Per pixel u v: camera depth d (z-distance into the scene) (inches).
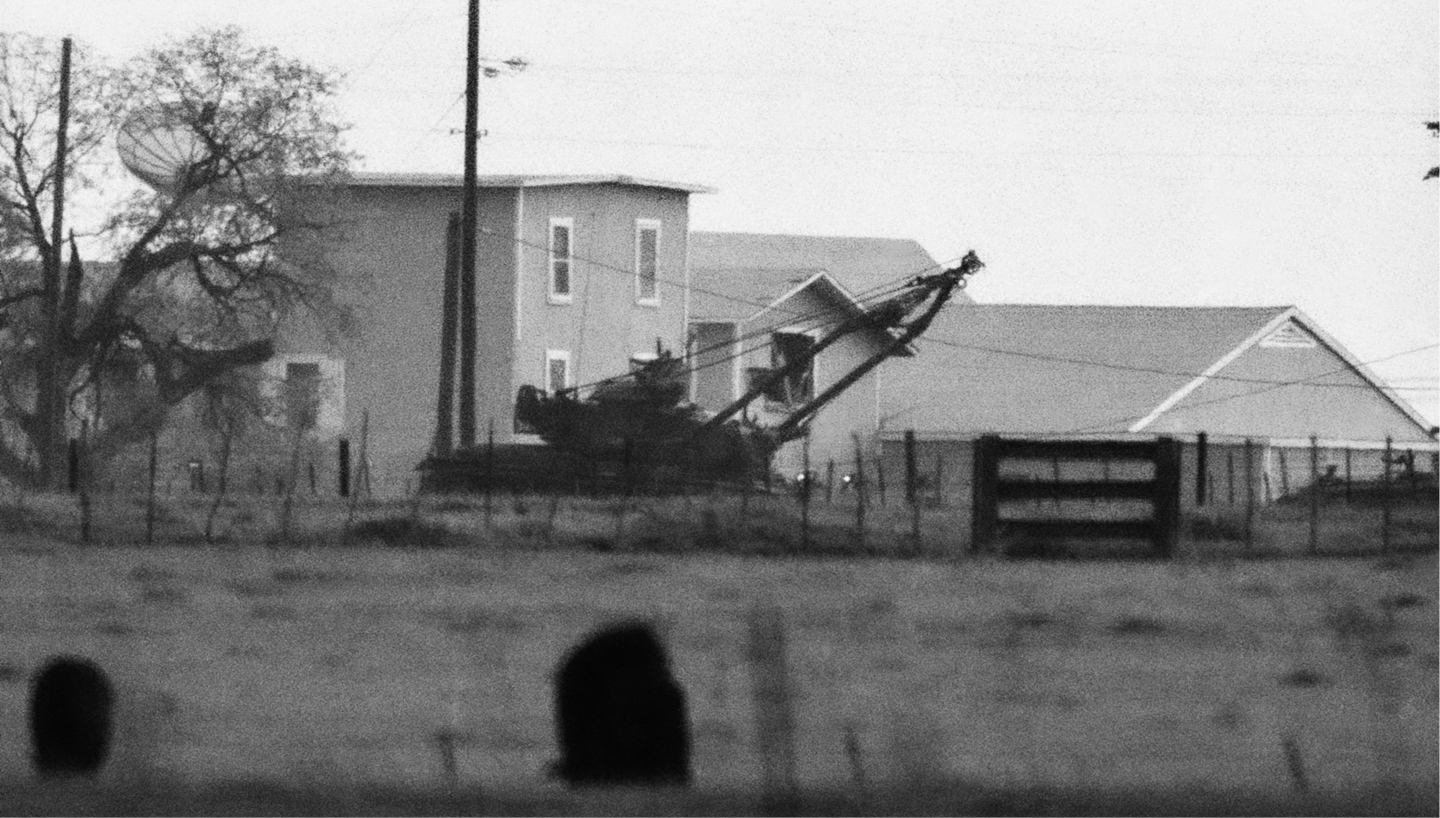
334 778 2263.8
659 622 3363.7
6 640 3326.8
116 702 2470.5
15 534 4790.8
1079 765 2422.5
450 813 2041.1
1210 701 2871.6
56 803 2058.3
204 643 3284.9
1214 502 6530.5
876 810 2112.5
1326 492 6072.8
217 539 4758.9
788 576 4229.8
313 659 3169.3
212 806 2075.5
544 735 2632.9
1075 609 3720.5
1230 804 2165.4
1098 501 4724.4
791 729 2351.1
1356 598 3823.8
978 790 2203.5
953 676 3061.0
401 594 3897.6
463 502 5743.1
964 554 4694.9
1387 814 2135.8
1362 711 2817.4
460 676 3024.1
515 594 3905.0
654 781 2052.2
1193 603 3791.8
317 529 4891.7
